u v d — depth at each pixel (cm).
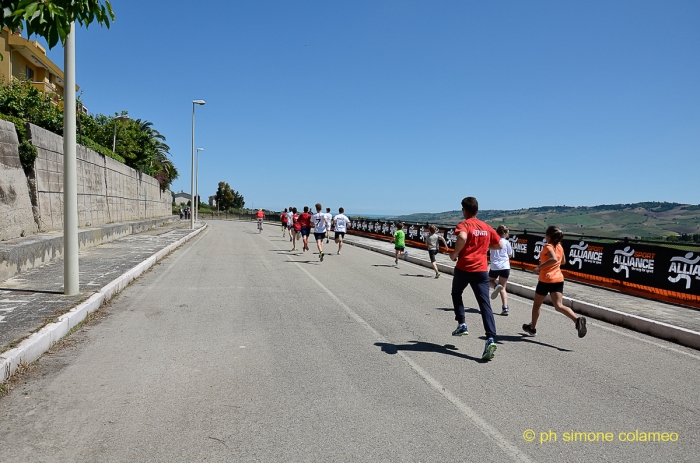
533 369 569
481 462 350
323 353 611
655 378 549
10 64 2981
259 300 964
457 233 612
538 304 712
